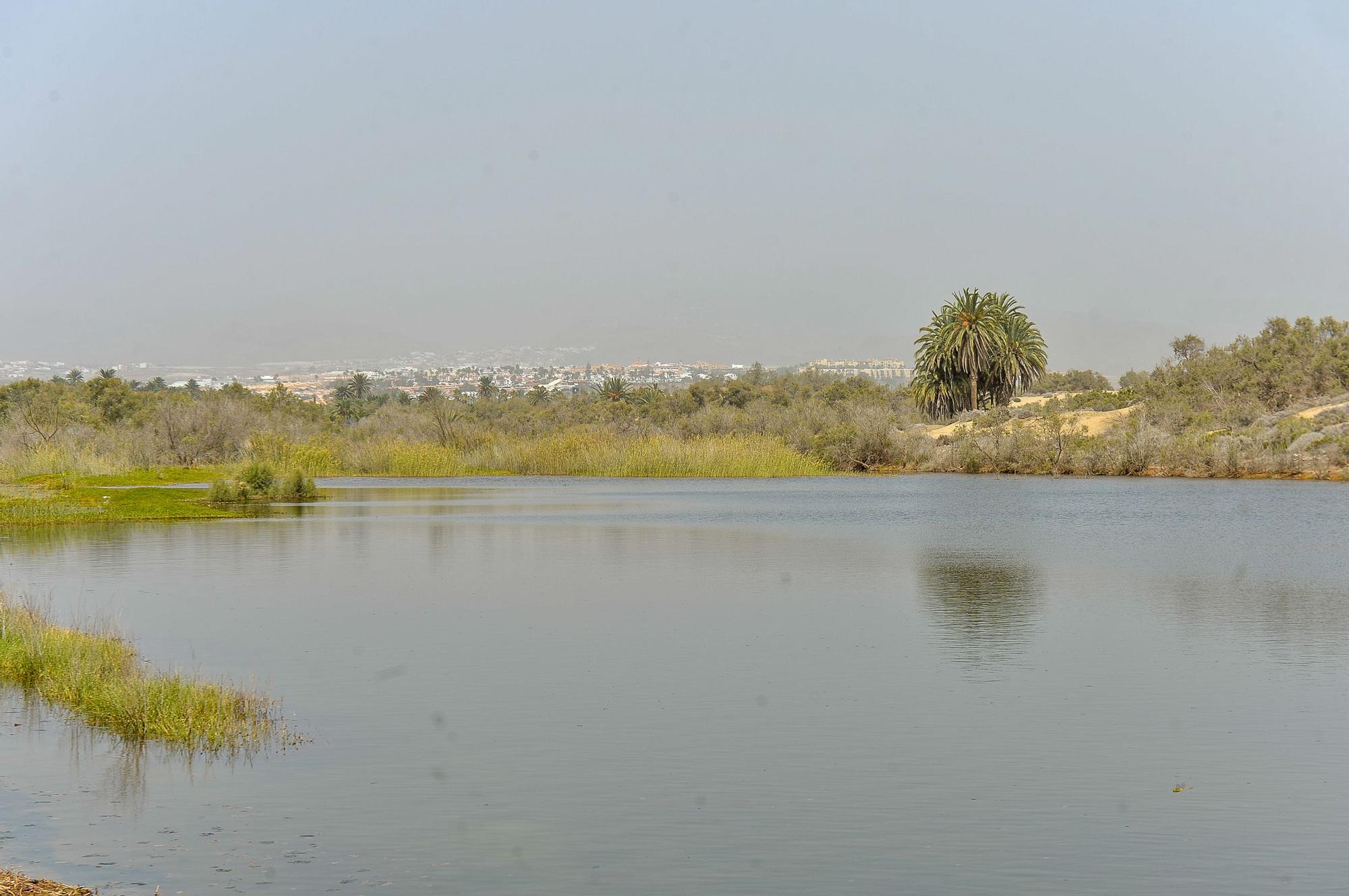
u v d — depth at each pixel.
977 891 10.01
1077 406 104.94
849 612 24.00
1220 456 69.94
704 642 20.81
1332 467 66.31
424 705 16.19
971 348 109.56
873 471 86.94
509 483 76.31
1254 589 27.02
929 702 16.39
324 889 9.95
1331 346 93.94
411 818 11.71
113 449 80.31
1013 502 54.81
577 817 11.77
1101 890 10.06
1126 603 25.03
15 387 114.00
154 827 11.41
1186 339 121.69
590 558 33.88
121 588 27.55
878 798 12.37
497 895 9.88
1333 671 18.30
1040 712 15.84
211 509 51.56
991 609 24.36
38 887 9.73
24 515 46.03
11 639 18.64
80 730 14.73
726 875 10.34
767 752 13.99
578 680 17.75
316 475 84.31
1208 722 15.29
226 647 20.36
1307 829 11.45
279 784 12.73
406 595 26.42
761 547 36.47
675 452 83.31
